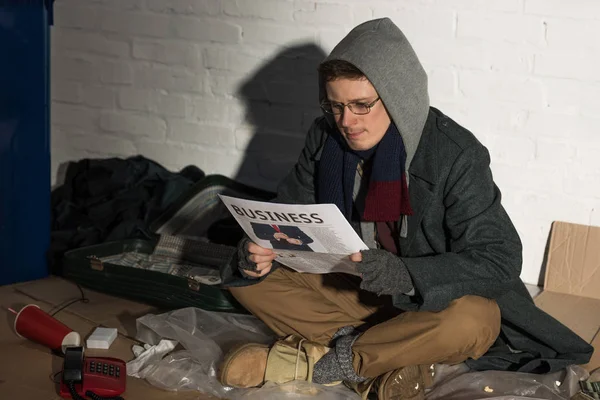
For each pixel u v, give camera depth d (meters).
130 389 2.17
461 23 2.87
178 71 3.30
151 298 2.68
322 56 3.07
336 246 1.91
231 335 2.41
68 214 3.22
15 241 2.92
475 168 2.06
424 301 1.95
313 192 2.32
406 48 2.04
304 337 2.26
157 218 3.14
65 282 2.97
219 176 3.14
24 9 2.77
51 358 2.35
